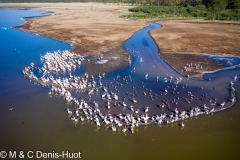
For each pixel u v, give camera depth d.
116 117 30.34
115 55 56.44
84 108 32.25
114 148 24.83
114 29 87.31
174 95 36.69
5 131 27.52
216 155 24.12
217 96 36.59
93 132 27.36
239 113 31.80
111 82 40.94
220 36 75.88
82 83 39.81
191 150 24.72
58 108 32.69
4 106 33.12
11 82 41.19
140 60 53.03
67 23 102.19
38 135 26.83
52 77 41.66
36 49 62.25
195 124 29.23
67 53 55.25
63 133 27.19
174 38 73.00
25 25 98.62
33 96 36.16
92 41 69.56
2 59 53.81
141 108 32.69
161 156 23.77
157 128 28.20
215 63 51.44
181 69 47.66
